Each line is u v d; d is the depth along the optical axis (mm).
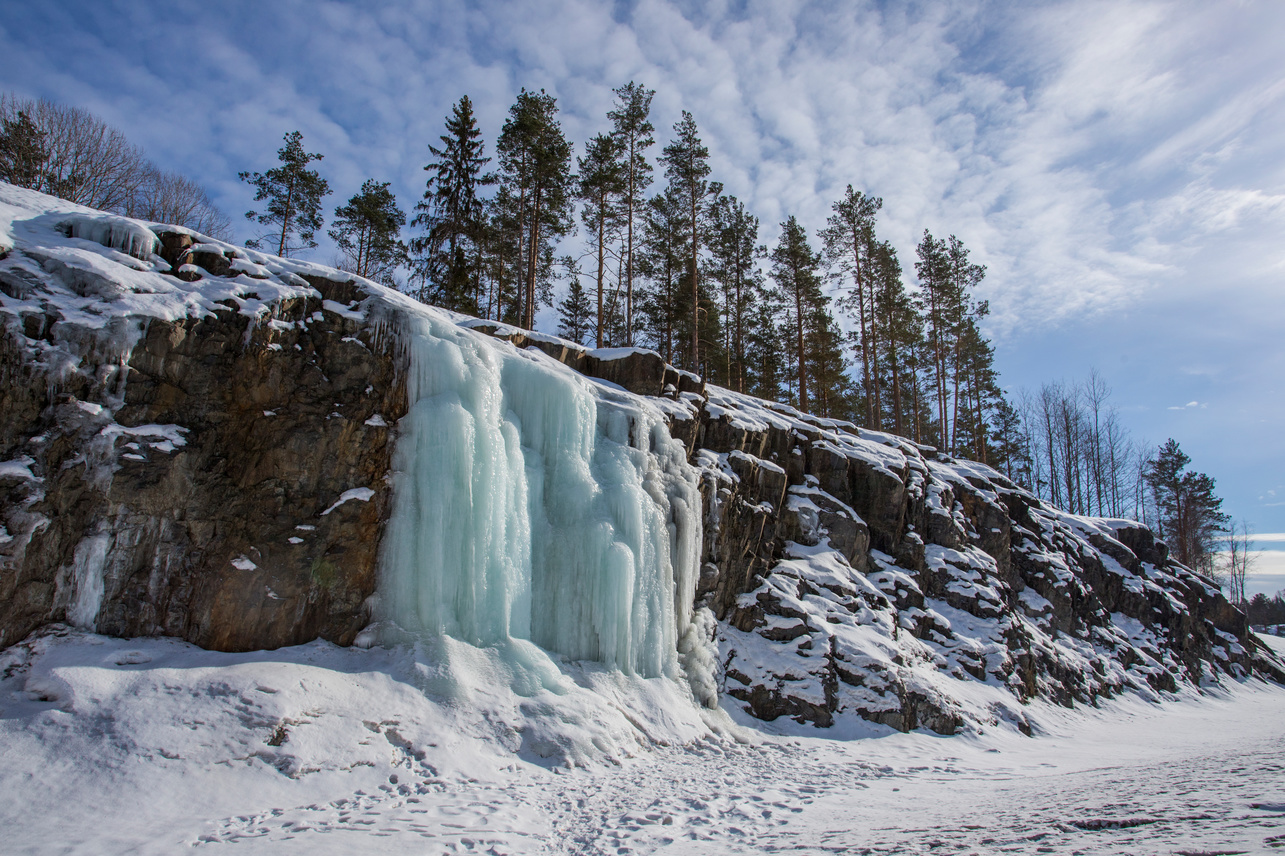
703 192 27672
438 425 10148
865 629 14609
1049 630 20547
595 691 10312
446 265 25250
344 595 9414
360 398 10141
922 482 20344
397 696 8484
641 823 6711
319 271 10812
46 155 24906
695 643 12641
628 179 26812
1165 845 3916
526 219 27766
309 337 10062
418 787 7281
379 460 10055
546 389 12016
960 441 44125
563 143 25922
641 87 26859
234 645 8602
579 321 40094
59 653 7523
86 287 8688
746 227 32125
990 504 21922
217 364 9242
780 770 9688
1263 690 26891
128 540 8328
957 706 13906
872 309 30719
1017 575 21703
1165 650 24625
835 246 30875
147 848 5477
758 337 34656
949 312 33062
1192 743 14820
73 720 6809
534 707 9250
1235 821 4480
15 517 7582
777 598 14352
